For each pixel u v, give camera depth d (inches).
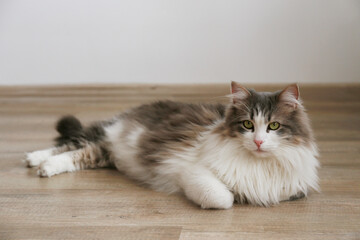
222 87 196.1
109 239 65.8
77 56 197.5
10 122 146.0
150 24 194.9
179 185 81.4
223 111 90.0
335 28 191.6
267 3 191.5
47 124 142.8
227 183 76.5
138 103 174.2
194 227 69.6
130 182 90.6
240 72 198.5
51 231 68.3
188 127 86.3
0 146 116.8
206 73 198.8
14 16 192.7
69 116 104.7
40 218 72.9
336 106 171.9
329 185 88.5
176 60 197.8
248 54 196.4
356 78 195.5
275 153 74.0
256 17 192.9
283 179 77.4
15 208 76.9
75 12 193.6
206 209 76.2
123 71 199.6
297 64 196.1
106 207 77.5
